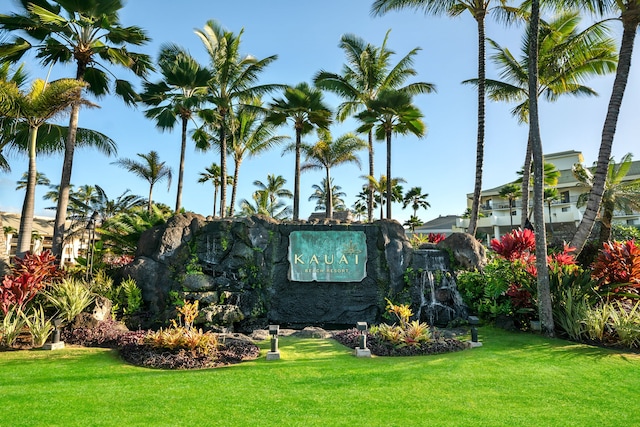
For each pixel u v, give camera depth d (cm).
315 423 485
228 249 1338
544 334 1021
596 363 768
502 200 4350
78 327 984
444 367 736
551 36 1834
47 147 1822
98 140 1861
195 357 782
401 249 1362
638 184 2106
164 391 597
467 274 1309
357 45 2517
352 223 1544
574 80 1917
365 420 495
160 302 1229
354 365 753
